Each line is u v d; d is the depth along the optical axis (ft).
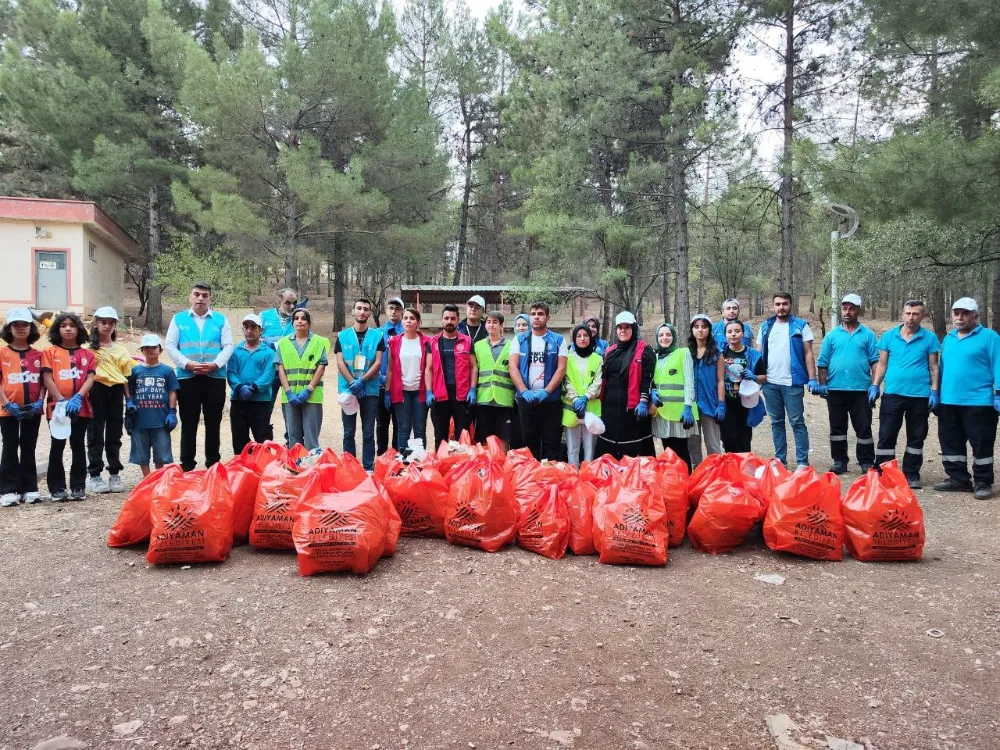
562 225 50.42
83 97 68.69
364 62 63.93
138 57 74.74
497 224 99.40
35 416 17.80
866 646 9.92
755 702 8.41
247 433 21.38
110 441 19.71
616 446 19.79
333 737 7.61
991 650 9.75
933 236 29.14
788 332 22.68
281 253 65.77
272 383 21.65
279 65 63.16
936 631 10.39
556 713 8.11
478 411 21.20
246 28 64.69
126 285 124.67
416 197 74.95
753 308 136.46
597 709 8.20
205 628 10.30
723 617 10.95
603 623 10.66
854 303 22.03
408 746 7.44
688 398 19.48
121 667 9.12
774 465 15.19
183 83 63.00
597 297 57.67
